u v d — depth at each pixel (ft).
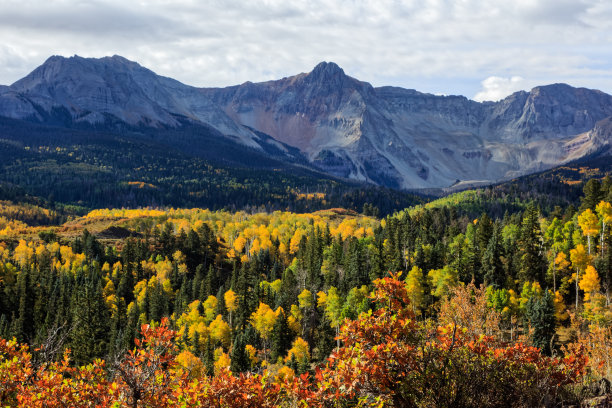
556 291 261.24
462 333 52.90
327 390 46.78
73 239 609.83
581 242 314.55
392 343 47.06
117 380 54.65
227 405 49.16
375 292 52.49
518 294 288.30
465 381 48.44
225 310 331.77
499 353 51.44
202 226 599.16
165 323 56.80
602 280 270.67
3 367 59.31
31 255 487.61
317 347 266.98
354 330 49.78
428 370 48.08
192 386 52.95
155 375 54.49
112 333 267.80
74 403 56.34
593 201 377.30
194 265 517.96
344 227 625.82
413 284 249.96
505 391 49.34
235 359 222.89
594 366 70.64
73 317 272.92
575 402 52.70
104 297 384.47
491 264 299.79
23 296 324.39
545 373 51.67
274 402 50.16
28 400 55.52
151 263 476.13
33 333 301.02
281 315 275.18
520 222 445.78
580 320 205.87
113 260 513.04
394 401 46.14
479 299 99.04
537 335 199.93
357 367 45.73
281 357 262.88
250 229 601.21
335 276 370.12
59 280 382.83
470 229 416.87
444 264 340.59
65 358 64.03
